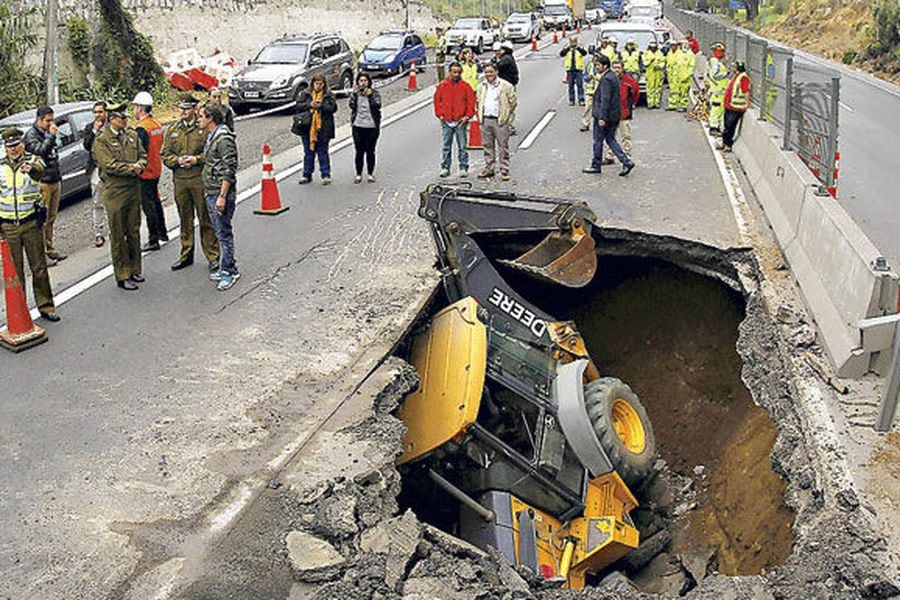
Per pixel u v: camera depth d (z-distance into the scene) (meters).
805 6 52.88
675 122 18.94
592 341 11.86
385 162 15.45
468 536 7.40
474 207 8.89
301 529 5.57
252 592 5.05
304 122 13.65
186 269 10.35
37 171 8.59
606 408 8.16
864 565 5.11
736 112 14.84
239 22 32.22
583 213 8.96
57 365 7.90
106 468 6.25
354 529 5.55
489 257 10.85
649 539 9.09
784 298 8.67
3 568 5.22
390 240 11.02
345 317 8.70
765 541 7.27
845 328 7.28
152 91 24.75
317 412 6.96
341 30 39.62
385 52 28.34
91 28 23.48
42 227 8.73
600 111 13.38
